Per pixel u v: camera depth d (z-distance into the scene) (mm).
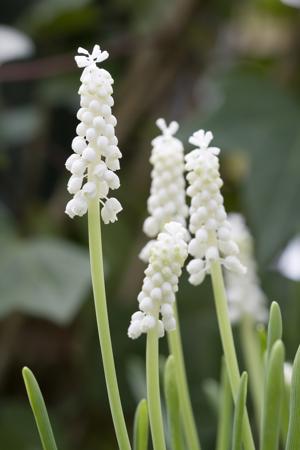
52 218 1171
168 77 1220
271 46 1259
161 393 718
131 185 1182
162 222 455
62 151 1252
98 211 383
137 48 1201
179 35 1207
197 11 1202
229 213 1184
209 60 1229
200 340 1031
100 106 378
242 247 568
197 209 406
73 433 1091
